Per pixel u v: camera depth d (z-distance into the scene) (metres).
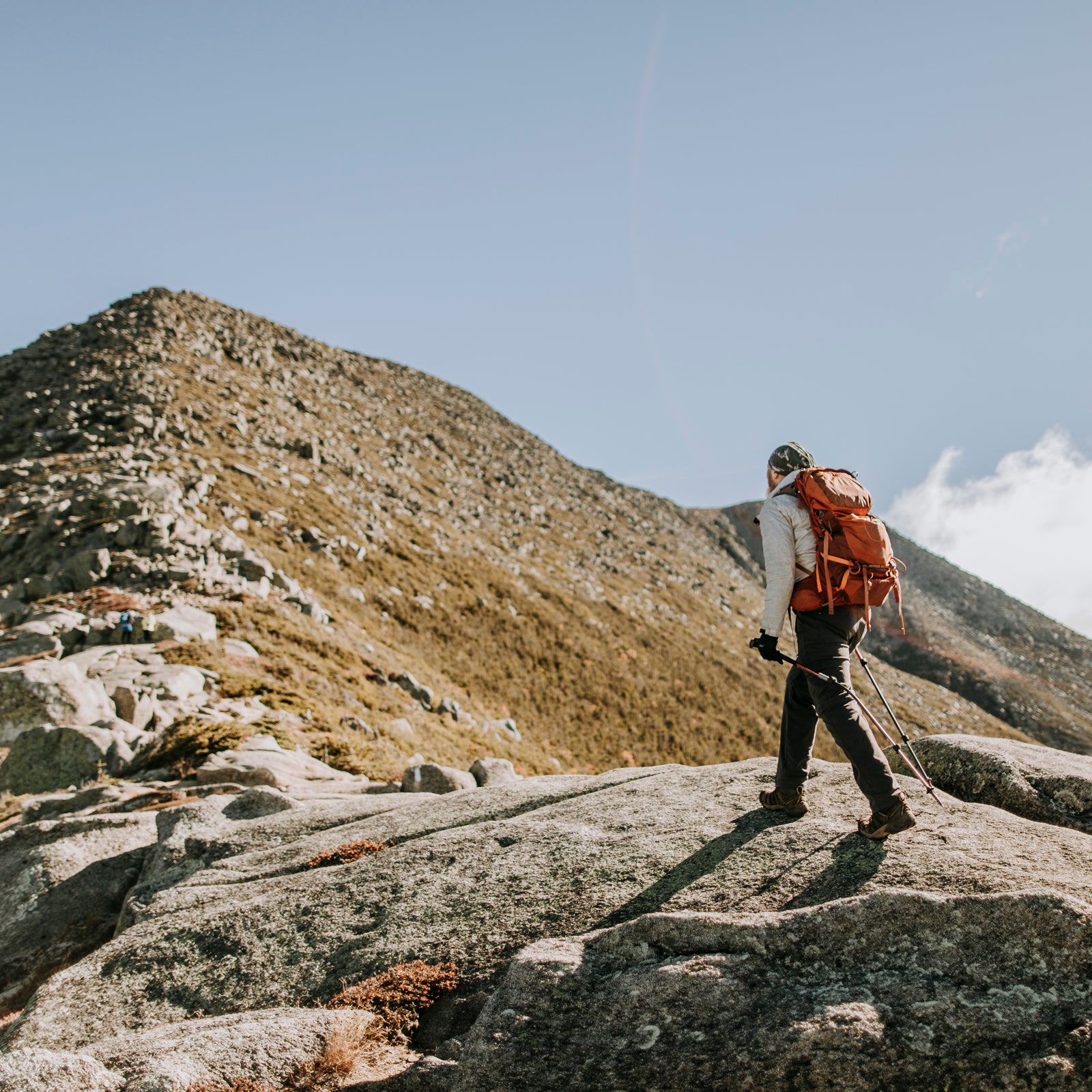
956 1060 2.76
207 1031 3.76
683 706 48.25
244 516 36.50
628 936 3.60
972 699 91.75
